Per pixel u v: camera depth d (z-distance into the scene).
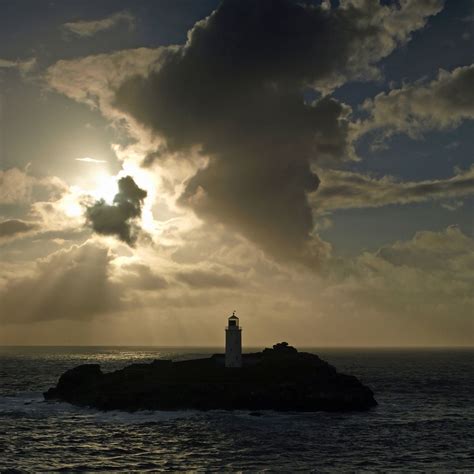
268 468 59.44
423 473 58.47
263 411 92.06
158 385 98.19
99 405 95.88
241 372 104.69
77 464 61.03
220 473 57.56
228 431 77.44
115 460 62.59
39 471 58.28
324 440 73.06
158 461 62.16
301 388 96.44
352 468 59.97
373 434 77.81
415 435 78.00
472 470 59.84
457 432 80.94
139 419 86.25
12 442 71.38
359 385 105.56
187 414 89.38
